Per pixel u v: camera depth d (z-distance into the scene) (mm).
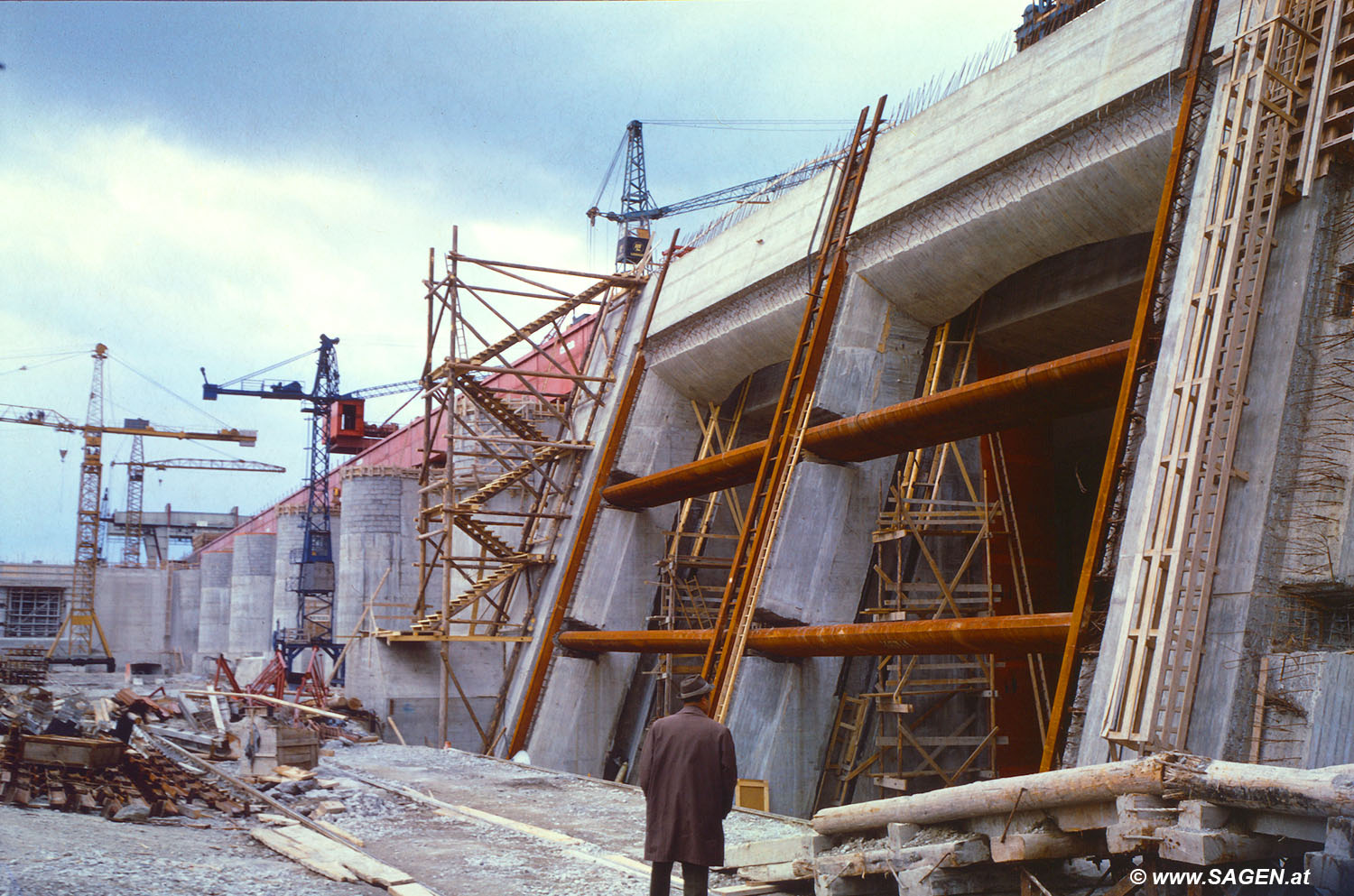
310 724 34906
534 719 38188
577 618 38781
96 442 144750
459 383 39875
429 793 23281
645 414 40219
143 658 119000
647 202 104625
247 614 88625
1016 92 24859
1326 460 15648
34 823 13656
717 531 41531
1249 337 16328
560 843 16312
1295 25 16906
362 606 48812
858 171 29859
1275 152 17078
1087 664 17750
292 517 79312
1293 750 14469
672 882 12898
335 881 12852
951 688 29922
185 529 170875
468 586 48688
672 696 38219
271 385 138375
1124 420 18188
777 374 38906
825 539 29875
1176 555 15070
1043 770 17438
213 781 20984
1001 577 28891
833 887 10867
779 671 29969
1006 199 24953
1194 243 17938
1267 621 15469
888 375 29969
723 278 35938
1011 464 29641
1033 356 31719
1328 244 16484
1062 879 10125
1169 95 20609
